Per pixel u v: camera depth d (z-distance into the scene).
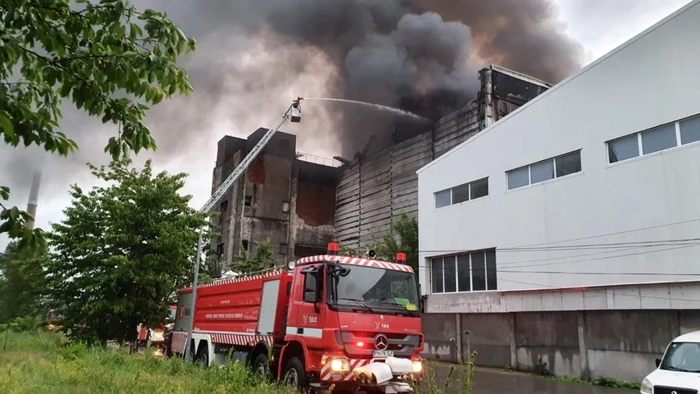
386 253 33.00
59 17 3.56
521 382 15.63
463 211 23.17
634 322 15.39
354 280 9.95
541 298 18.55
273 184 53.75
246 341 12.48
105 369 10.94
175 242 17.94
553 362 17.56
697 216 14.34
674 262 14.73
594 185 17.38
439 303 23.67
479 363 20.75
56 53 3.61
